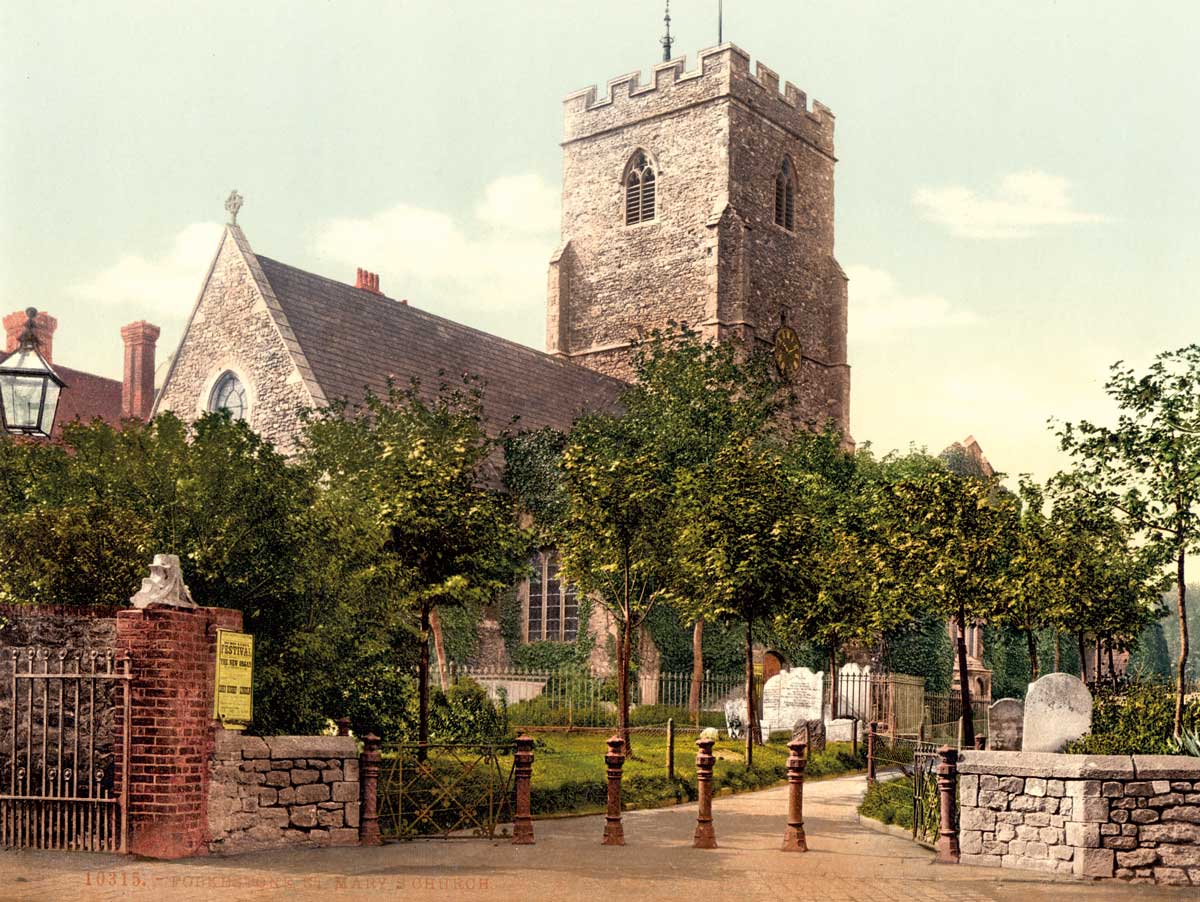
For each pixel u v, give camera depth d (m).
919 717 40.62
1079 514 19.41
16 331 45.41
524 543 25.86
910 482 25.62
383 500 22.14
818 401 62.41
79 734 14.21
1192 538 18.36
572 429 39.72
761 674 46.34
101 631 14.65
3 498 18.64
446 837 15.64
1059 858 13.96
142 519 17.50
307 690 17.41
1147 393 18.77
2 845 13.38
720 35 58.75
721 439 35.53
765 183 60.00
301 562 17.69
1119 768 13.83
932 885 12.84
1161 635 71.50
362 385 41.44
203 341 41.03
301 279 43.16
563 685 38.12
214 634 13.88
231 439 18.28
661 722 36.75
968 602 25.00
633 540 27.48
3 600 16.97
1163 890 13.09
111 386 56.72
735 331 56.84
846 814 20.22
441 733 23.55
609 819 15.59
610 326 60.47
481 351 50.38
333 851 14.15
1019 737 21.70
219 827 13.68
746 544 26.81
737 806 21.20
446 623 39.91
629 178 60.78
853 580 31.59
